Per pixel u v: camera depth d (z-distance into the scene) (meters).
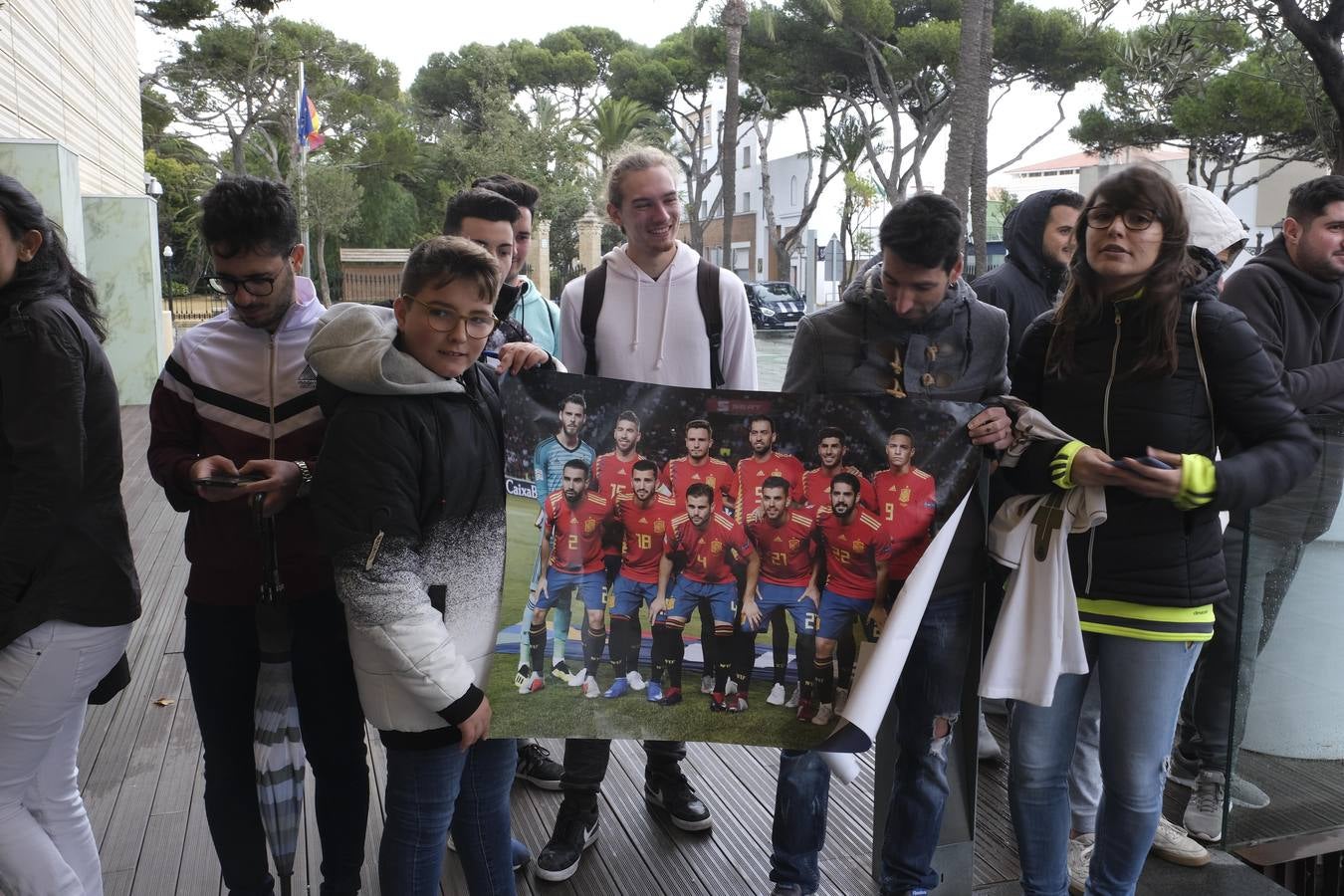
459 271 1.81
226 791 2.23
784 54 31.77
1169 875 2.86
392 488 1.81
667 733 2.29
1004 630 2.28
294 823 2.13
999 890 2.76
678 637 2.28
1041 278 3.27
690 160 46.25
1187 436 2.16
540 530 2.18
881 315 2.39
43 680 1.95
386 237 44.16
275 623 2.08
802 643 2.31
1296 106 16.16
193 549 2.18
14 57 9.72
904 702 2.45
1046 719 2.33
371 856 2.89
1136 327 2.17
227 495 2.02
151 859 2.85
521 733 2.15
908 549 2.29
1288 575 2.94
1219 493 2.03
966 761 2.55
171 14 22.88
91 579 1.98
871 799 3.28
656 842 2.96
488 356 2.67
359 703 2.29
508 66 45.31
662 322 2.83
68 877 2.06
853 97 33.19
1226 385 2.12
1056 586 2.21
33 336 1.84
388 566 1.80
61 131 11.91
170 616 4.94
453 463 1.90
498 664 2.11
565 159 40.31
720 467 2.27
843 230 35.34
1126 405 2.18
